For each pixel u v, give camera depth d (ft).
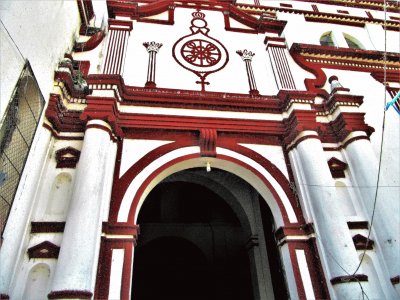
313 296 23.39
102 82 27.40
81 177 22.91
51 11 25.95
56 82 26.86
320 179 26.04
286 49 37.99
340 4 49.88
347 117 30.14
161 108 29.12
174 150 27.68
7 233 19.44
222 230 45.42
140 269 43.60
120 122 27.68
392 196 28.09
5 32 17.65
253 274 35.14
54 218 23.26
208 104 29.86
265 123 29.96
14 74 18.79
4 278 18.95
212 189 38.60
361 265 25.20
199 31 36.99
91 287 19.85
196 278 43.86
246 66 34.99
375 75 37.78
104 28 36.14
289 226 25.77
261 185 28.19
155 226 44.19
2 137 18.79
